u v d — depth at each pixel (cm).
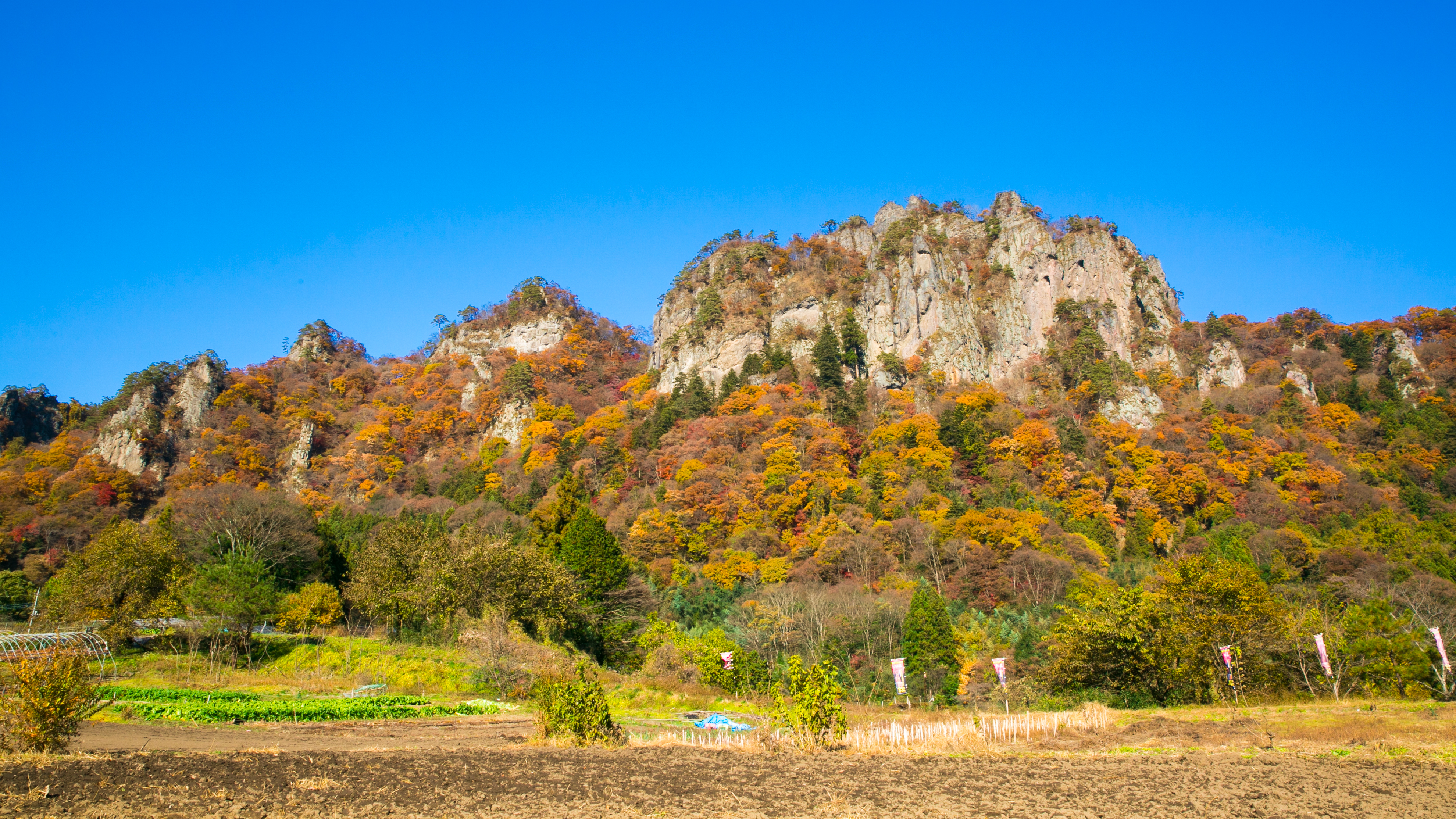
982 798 1927
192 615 4341
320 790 1792
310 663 4250
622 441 10962
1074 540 7662
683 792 1920
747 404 10912
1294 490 9131
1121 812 1834
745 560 7381
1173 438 10212
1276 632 3891
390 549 5328
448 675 4181
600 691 2642
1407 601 5453
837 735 2525
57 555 8519
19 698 2027
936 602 5331
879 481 8744
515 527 8388
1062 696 4153
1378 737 2667
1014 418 10425
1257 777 2156
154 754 2053
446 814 1681
